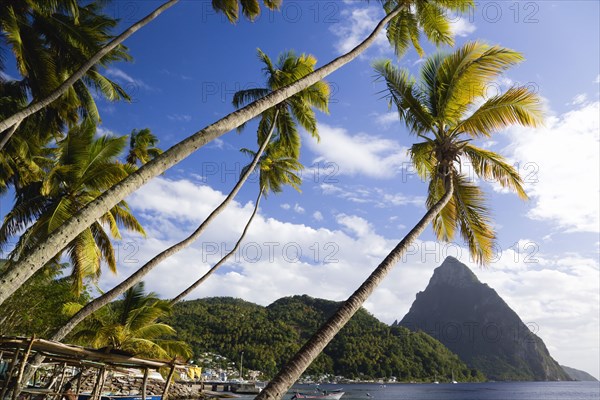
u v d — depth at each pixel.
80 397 20.86
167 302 20.67
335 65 9.73
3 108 16.44
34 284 25.47
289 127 21.61
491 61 12.38
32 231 15.73
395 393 106.19
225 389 76.25
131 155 27.69
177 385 43.72
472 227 14.08
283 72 20.45
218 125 7.55
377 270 8.50
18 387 9.22
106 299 13.02
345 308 7.35
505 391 131.75
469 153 14.09
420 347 186.12
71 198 16.88
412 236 10.03
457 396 98.19
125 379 31.14
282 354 141.88
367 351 169.25
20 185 19.41
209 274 20.12
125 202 18.81
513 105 12.56
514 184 13.88
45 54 14.40
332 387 132.62
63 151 17.22
